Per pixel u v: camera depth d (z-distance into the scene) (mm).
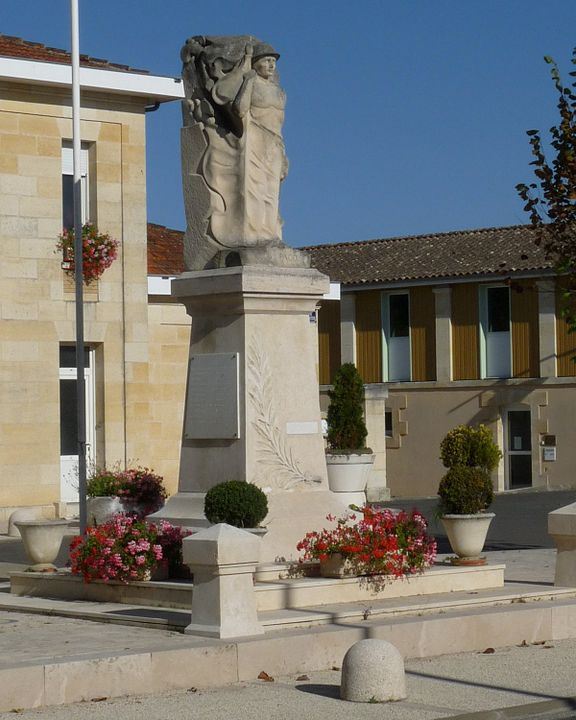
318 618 12539
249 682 11430
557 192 18922
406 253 43562
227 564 11875
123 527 14047
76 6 20203
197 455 14844
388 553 13773
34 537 15914
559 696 10914
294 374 14828
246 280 14367
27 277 26406
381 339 43125
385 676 10695
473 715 10172
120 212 27609
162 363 28844
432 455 41812
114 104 27484
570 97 18781
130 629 12531
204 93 15297
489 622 13109
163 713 10258
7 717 10148
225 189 15109
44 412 26500
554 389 39562
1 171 26172
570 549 14961
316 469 14859
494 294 41031
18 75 25859
